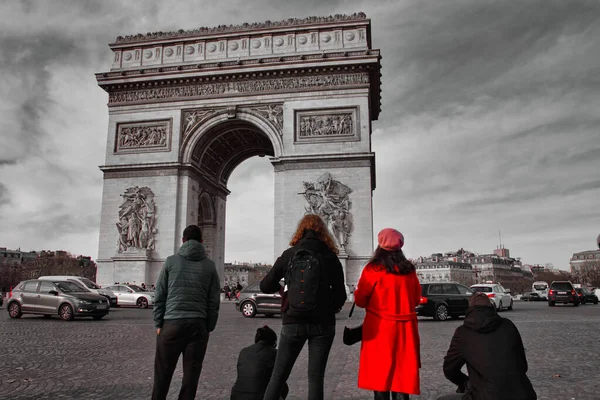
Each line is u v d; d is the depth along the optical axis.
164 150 63.50
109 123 65.38
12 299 38.59
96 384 14.20
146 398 12.56
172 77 63.72
